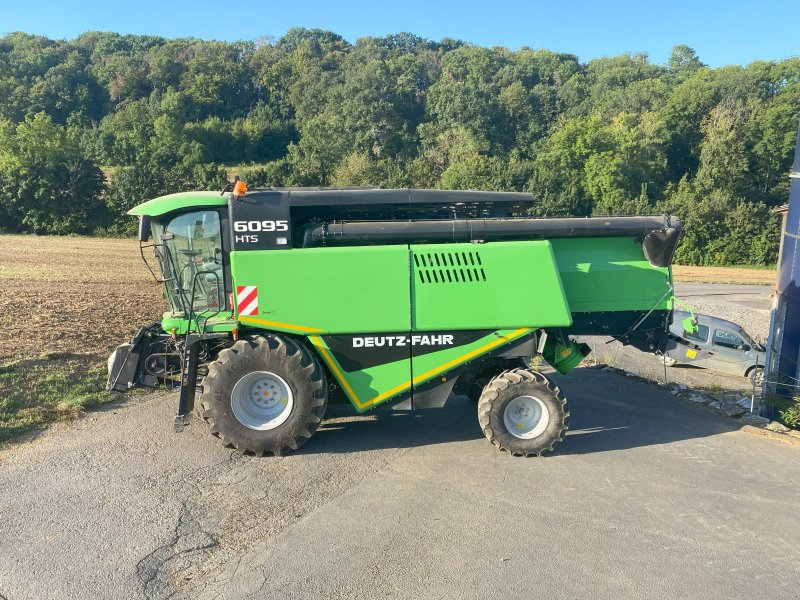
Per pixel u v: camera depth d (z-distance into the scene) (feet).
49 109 351.67
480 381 26.02
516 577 14.90
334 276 21.97
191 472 20.47
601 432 26.30
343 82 382.42
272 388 22.17
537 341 23.32
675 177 252.83
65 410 25.68
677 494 19.99
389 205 23.49
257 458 21.93
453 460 22.26
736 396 35.53
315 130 311.68
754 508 19.15
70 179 177.68
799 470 22.50
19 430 23.36
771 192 230.48
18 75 377.50
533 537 16.88
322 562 15.31
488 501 19.02
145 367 24.45
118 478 19.80
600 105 304.71
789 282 31.04
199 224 22.75
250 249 22.00
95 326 45.21
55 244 139.33
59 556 15.23
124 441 23.04
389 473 20.93
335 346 22.41
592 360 42.34
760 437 26.27
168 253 23.17
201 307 23.29
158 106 352.90
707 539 17.08
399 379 22.80
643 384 35.40
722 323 49.44
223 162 311.88
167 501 18.30
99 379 30.19
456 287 22.36
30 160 177.06
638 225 24.16
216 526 16.98
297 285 21.88
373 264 22.06
